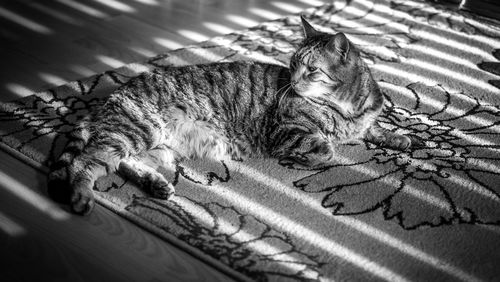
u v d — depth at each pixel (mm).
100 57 1660
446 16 1936
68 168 1214
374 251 1154
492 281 1108
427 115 1498
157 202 1229
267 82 1357
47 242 1150
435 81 1619
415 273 1118
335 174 1316
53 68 1603
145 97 1296
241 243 1157
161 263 1122
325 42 1333
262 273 1105
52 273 1101
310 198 1257
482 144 1412
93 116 1298
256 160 1351
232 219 1203
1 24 1776
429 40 1804
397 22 1897
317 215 1221
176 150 1324
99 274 1101
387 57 1713
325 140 1336
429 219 1218
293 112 1339
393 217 1221
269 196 1258
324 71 1326
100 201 1226
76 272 1103
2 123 1396
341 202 1249
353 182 1297
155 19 1864
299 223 1202
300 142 1322
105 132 1248
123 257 1130
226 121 1330
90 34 1762
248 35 1786
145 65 1625
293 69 1347
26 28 1768
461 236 1187
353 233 1187
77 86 1529
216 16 1902
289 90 1350
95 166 1230
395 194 1270
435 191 1281
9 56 1637
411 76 1635
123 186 1260
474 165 1353
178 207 1222
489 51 1759
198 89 1322
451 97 1562
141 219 1191
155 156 1303
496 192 1284
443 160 1362
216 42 1742
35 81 1548
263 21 1880
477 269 1127
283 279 1099
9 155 1322
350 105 1362
